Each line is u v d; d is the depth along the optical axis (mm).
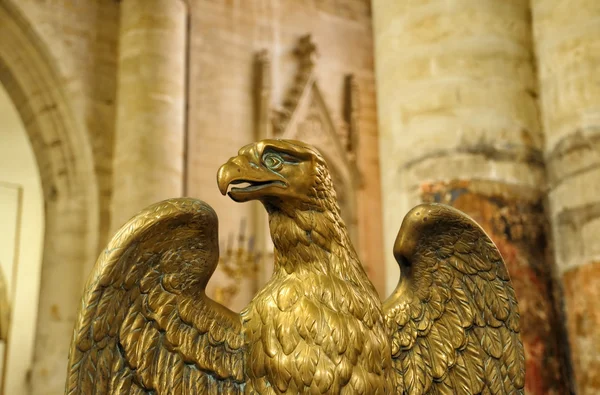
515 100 2871
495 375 1468
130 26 6957
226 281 7047
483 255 1506
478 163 2770
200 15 7867
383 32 3230
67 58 6719
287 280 1382
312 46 8461
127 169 6488
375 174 8586
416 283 1500
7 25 6547
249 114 7887
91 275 1209
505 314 1501
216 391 1295
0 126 7844
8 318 7477
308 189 1404
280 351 1299
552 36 2889
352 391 1291
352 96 8648
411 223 1466
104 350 1217
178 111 6848
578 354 2570
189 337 1289
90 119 6691
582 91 2727
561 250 2701
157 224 1239
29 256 7824
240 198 1362
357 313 1357
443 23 2975
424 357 1449
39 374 6059
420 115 2908
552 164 2799
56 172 6629
